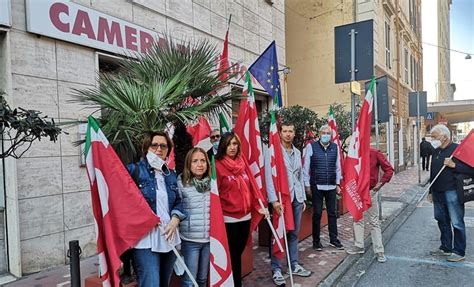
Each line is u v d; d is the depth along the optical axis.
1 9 4.79
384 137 17.05
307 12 16.39
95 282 3.65
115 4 6.42
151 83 3.82
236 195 3.82
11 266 5.00
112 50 6.27
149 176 3.15
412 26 25.53
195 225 3.45
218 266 3.41
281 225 4.50
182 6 8.05
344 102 15.52
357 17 15.62
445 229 5.86
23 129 2.85
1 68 4.98
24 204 5.01
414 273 5.23
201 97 4.23
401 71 21.62
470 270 5.29
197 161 3.48
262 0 11.29
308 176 5.99
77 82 5.74
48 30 5.30
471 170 5.42
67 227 5.54
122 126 3.60
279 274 4.60
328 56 15.94
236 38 9.99
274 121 4.65
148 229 2.98
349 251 5.86
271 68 6.47
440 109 30.73
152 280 3.00
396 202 10.70
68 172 5.55
